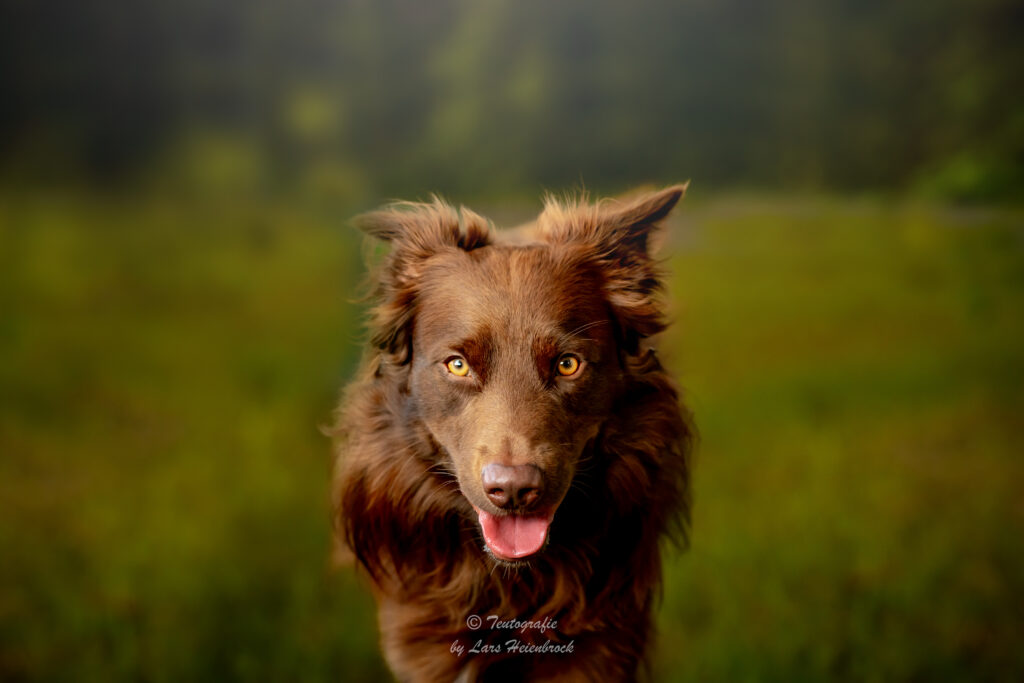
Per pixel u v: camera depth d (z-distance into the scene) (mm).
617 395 3336
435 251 3453
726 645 4422
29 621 4762
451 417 3176
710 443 7148
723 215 18188
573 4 23406
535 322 3113
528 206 17312
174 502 6090
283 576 5105
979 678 4277
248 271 15438
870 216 17219
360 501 3541
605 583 3465
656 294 3555
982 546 5371
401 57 24312
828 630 4551
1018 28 21438
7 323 11984
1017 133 19484
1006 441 7113
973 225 15195
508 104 22938
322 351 9773
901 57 22844
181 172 22422
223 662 4465
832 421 7719
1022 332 10633
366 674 4445
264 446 7043
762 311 11766
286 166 22938
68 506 6059
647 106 23000
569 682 3441
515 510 2912
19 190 21625
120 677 4332
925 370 9258
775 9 23266
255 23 24781
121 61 24328
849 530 5441
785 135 22734
